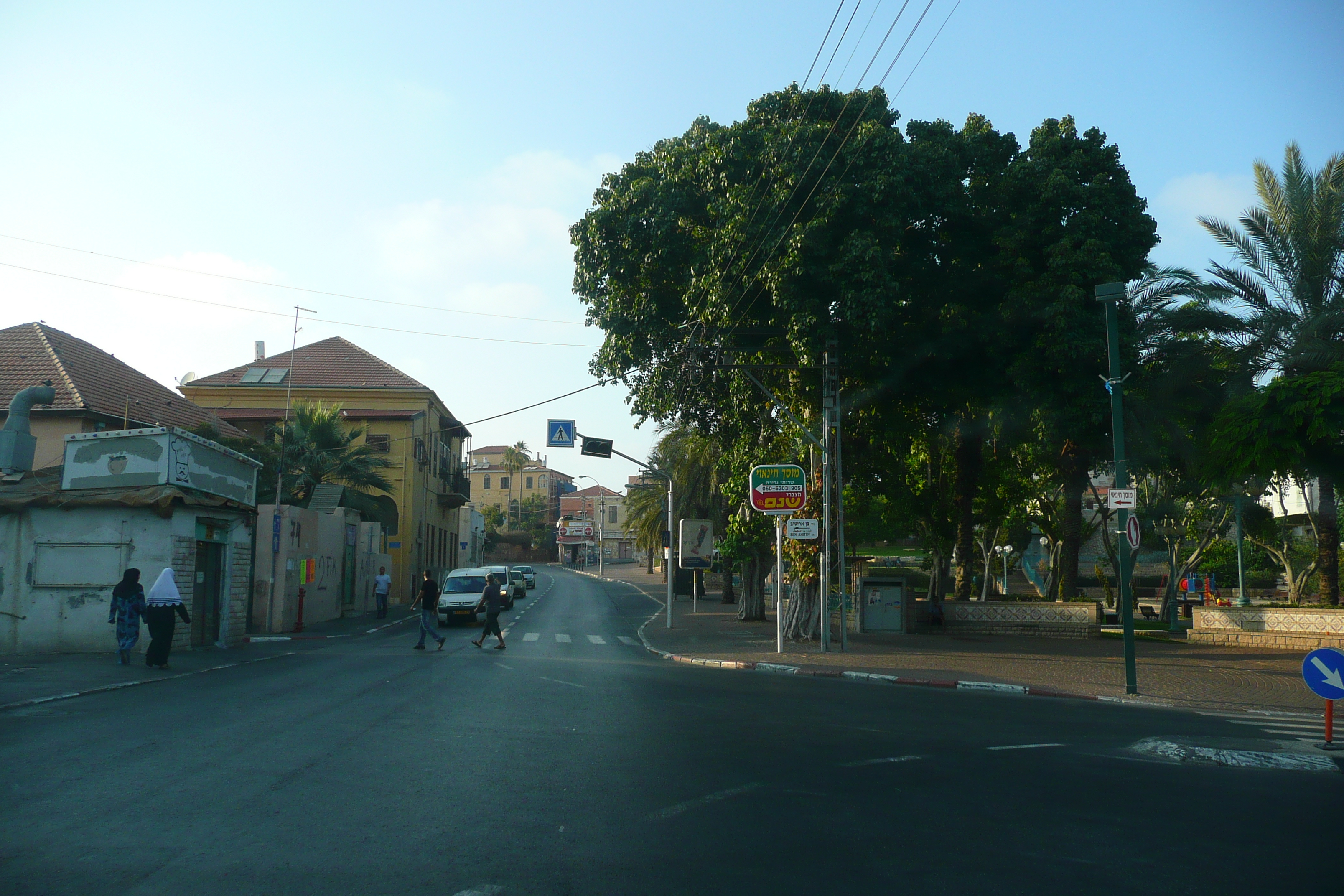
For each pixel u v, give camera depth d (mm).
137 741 9156
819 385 24000
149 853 5520
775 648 23547
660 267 23547
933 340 23562
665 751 9102
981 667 19172
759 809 6828
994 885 5258
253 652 20688
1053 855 5871
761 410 25172
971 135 24641
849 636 27547
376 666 17531
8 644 19297
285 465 34969
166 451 19953
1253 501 38312
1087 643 26156
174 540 19625
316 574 33188
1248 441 20672
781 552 23000
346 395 49219
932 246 23641
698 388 26141
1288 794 7840
